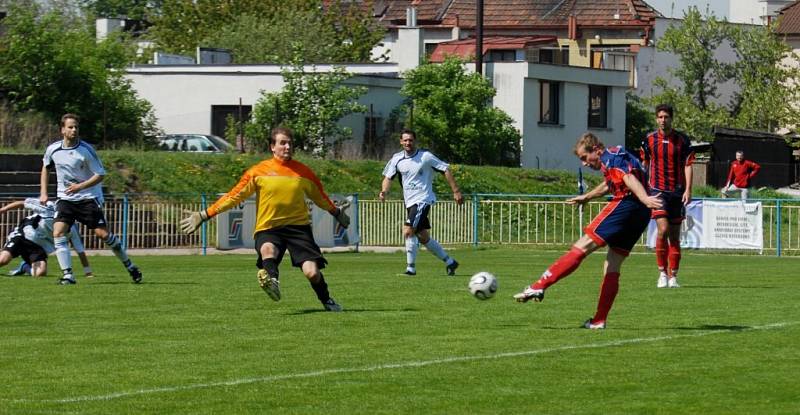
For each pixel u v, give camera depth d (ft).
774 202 241.96
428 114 381.60
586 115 447.83
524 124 420.77
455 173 335.67
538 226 264.72
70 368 80.02
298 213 109.60
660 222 140.87
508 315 108.88
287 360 83.05
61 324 102.58
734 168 315.37
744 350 87.81
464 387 73.67
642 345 90.02
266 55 501.97
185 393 71.56
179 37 580.30
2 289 135.44
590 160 97.45
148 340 92.73
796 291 135.64
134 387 73.41
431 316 108.06
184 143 349.20
